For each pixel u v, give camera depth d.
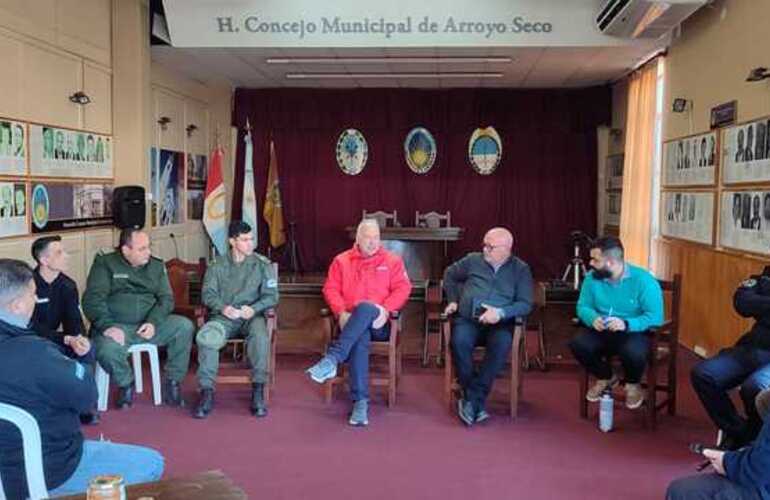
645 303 4.23
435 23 6.14
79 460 2.57
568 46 6.37
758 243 4.95
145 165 6.54
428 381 5.32
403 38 6.21
